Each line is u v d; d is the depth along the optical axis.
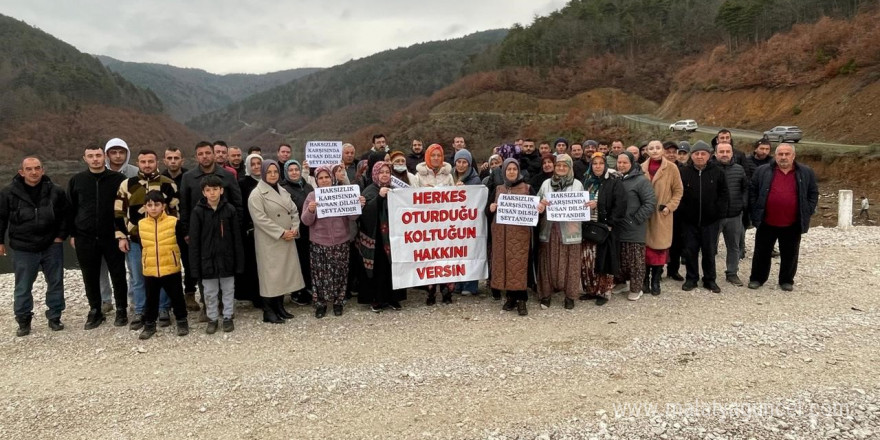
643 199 7.02
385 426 4.26
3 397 4.94
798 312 6.70
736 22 66.19
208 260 6.17
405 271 7.09
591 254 7.19
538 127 72.62
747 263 9.55
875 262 9.34
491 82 105.06
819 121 37.00
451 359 5.50
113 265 6.62
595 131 60.28
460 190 7.27
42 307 7.88
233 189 6.82
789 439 3.93
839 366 5.10
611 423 4.18
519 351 5.67
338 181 7.17
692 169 7.59
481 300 7.59
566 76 99.94
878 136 30.50
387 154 8.50
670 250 8.25
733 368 5.13
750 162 9.10
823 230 13.21
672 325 6.32
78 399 4.85
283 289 6.71
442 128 83.25
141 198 6.41
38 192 6.46
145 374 5.35
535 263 7.18
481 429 4.17
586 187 7.03
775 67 47.25
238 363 5.55
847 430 4.02
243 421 4.40
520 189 6.81
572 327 6.36
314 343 6.06
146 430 4.31
